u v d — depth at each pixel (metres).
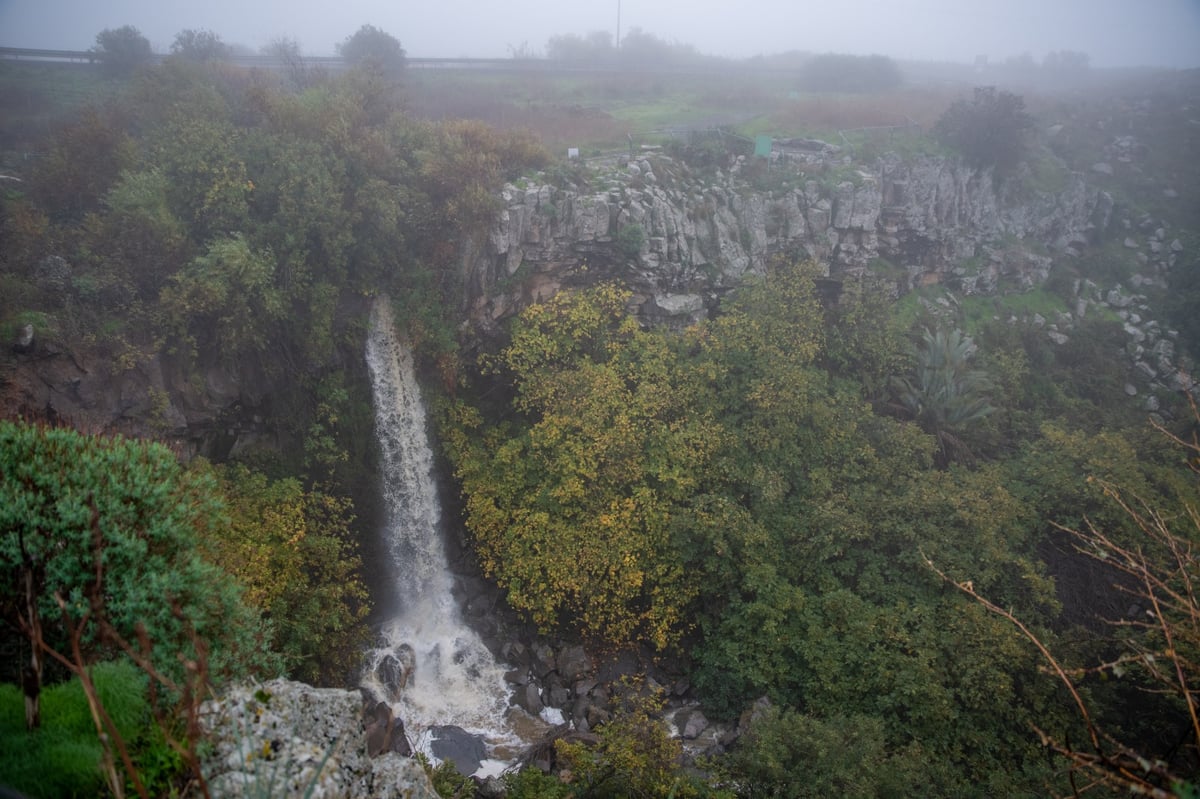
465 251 24.45
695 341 25.27
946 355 26.02
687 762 17.62
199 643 7.22
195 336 20.05
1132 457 22.70
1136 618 19.91
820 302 27.98
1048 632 17.66
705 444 22.61
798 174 29.95
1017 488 22.61
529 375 24.34
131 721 8.19
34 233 19.75
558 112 37.09
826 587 20.12
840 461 23.48
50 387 17.67
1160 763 5.74
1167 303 35.25
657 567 20.95
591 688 20.81
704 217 27.36
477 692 21.02
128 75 34.34
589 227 24.88
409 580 23.92
